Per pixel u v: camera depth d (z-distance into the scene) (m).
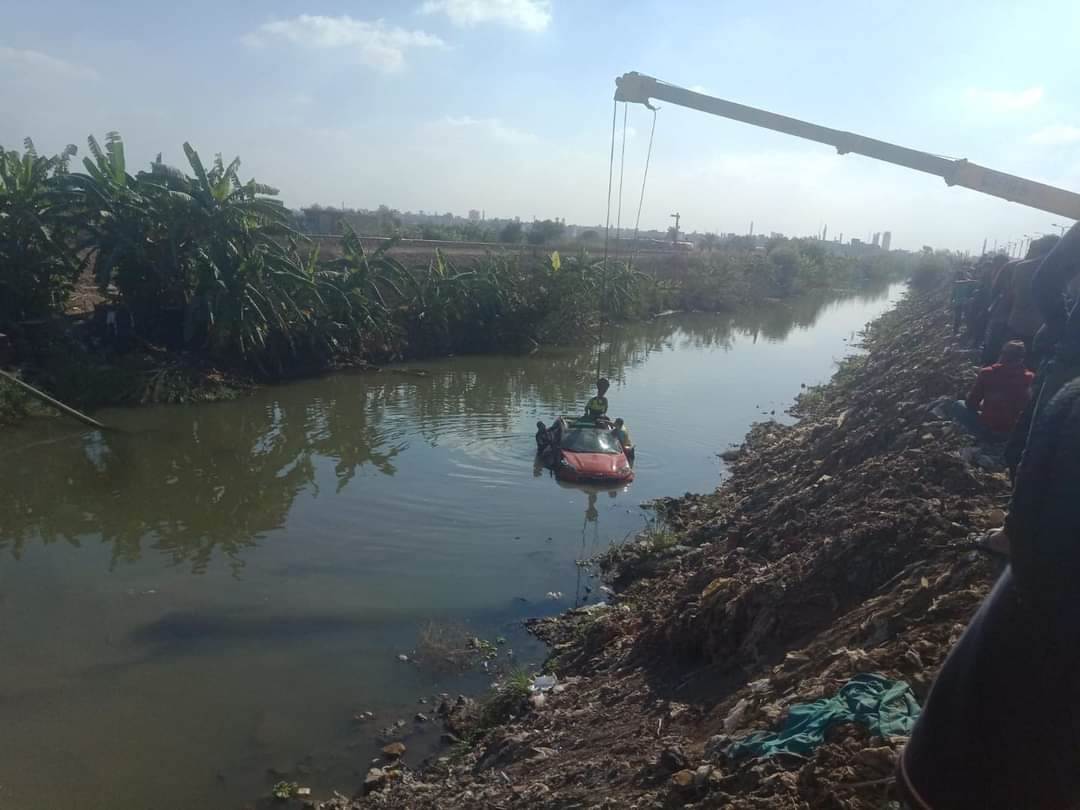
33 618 9.45
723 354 36.06
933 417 10.01
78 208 23.05
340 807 6.31
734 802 3.96
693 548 11.13
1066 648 1.41
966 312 18.22
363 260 29.55
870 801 3.62
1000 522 6.29
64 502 13.70
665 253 66.44
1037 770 1.49
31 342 21.45
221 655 8.71
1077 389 1.52
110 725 7.43
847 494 8.69
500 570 11.09
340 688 8.15
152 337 24.64
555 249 49.38
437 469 15.88
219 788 6.63
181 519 12.95
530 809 5.32
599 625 8.95
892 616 5.45
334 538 12.16
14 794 6.46
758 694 5.43
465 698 7.96
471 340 33.56
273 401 22.67
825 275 85.50
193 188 23.50
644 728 6.07
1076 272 3.36
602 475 14.96
